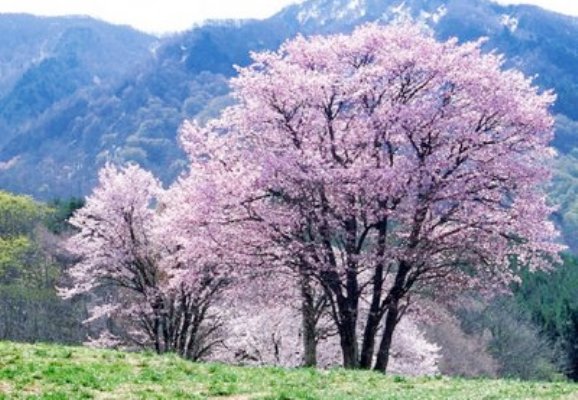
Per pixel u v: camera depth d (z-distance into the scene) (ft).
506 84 110.42
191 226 109.19
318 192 104.37
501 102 106.52
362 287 109.09
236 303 126.52
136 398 62.64
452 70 109.40
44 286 255.70
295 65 111.24
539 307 320.29
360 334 153.58
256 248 108.68
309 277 108.78
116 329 227.40
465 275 111.14
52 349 80.94
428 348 169.99
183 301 148.46
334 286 106.63
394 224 116.37
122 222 155.02
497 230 106.11
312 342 120.26
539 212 107.04
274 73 111.65
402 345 160.66
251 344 156.76
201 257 111.24
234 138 117.60
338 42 117.60
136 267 156.46
